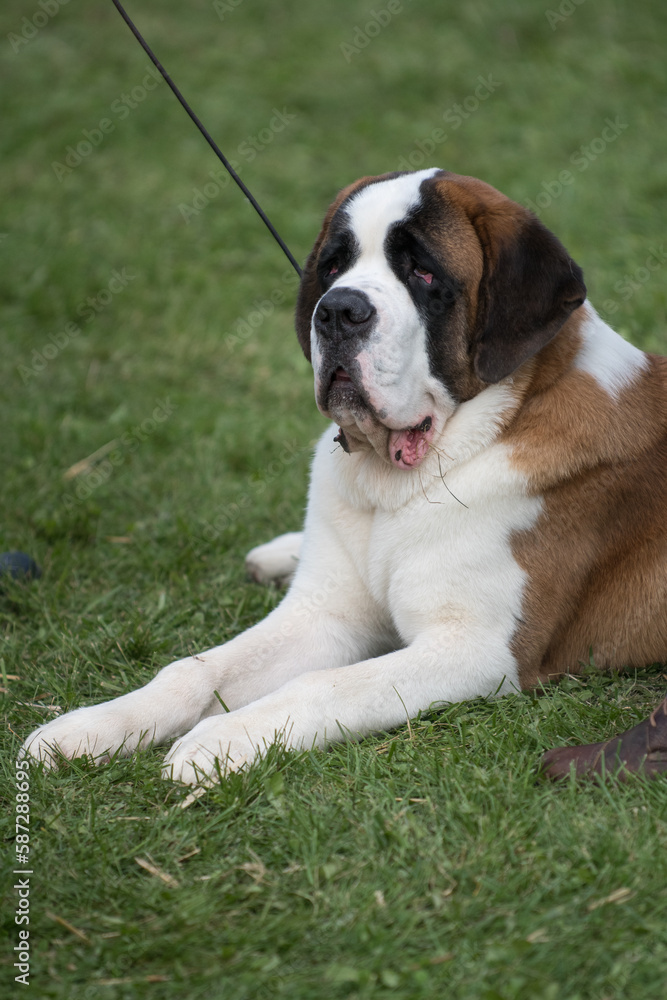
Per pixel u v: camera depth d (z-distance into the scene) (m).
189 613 5.69
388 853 3.54
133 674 5.06
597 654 4.80
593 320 4.72
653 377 4.84
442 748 4.14
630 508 4.63
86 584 6.14
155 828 3.73
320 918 3.27
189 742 4.07
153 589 6.01
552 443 4.42
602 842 3.47
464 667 4.42
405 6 17.95
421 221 4.30
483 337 4.33
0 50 17.25
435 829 3.65
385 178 4.77
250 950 3.14
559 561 4.54
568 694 4.57
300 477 7.37
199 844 3.67
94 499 7.14
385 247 4.34
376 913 3.25
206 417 8.33
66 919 3.34
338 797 3.87
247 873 3.51
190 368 9.33
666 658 4.80
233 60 16.48
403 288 4.32
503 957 3.02
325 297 4.21
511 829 3.60
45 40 17.55
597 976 2.98
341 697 4.25
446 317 4.34
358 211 4.43
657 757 3.84
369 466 4.69
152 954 3.16
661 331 8.54
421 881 3.39
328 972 3.00
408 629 4.66
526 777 3.85
